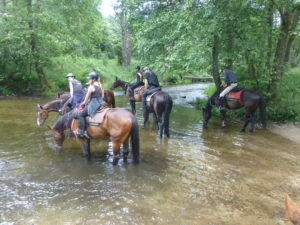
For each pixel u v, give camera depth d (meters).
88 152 6.26
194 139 8.28
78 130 5.94
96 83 5.93
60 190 4.84
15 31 16.31
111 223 3.88
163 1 12.20
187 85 27.28
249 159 6.62
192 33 10.09
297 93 10.77
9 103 14.22
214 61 12.27
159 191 4.88
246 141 8.17
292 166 6.21
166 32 11.78
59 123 6.77
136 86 11.09
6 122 9.76
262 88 11.37
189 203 4.49
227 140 8.24
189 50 11.06
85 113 5.91
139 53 13.74
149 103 8.81
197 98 15.55
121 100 16.33
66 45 18.52
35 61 17.92
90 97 5.87
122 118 5.61
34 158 6.38
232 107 9.62
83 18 18.78
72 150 7.00
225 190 4.98
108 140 7.99
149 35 12.52
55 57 20.36
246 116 9.24
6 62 18.62
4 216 4.01
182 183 5.23
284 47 10.64
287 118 10.58
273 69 10.84
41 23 17.14
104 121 5.75
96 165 6.01
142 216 4.07
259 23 10.55
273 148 7.52
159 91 8.73
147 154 6.83
